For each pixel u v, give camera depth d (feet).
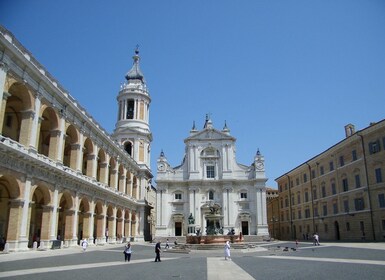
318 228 224.12
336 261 80.18
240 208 260.83
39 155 111.14
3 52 91.45
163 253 129.39
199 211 258.37
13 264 76.18
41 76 109.81
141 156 265.75
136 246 182.70
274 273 61.82
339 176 195.62
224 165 266.77
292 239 268.82
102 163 177.47
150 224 288.92
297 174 263.90
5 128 122.83
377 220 159.74
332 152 204.33
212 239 155.33
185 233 255.09
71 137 143.54
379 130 160.66
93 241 157.79
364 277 54.19
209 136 273.95
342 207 191.62
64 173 124.98
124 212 216.13
